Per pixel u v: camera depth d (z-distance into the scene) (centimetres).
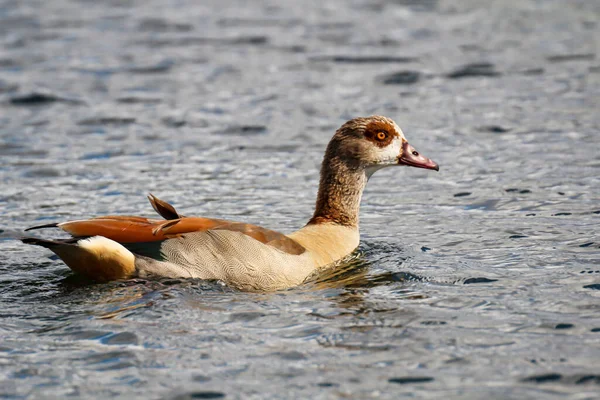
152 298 1020
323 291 1070
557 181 1592
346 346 898
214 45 2816
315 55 2684
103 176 1666
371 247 1272
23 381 824
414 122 2033
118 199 1534
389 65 2562
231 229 1098
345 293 1062
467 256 1219
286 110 2139
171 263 1068
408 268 1164
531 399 787
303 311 994
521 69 2488
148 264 1063
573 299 1023
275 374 838
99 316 973
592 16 3195
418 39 2891
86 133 1953
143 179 1652
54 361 864
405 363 858
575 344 893
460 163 1742
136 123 2034
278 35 2964
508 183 1599
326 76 2452
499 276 1119
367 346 897
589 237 1284
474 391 802
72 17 3256
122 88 2322
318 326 948
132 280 1068
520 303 1014
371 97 2245
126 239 1063
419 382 820
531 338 911
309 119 2069
